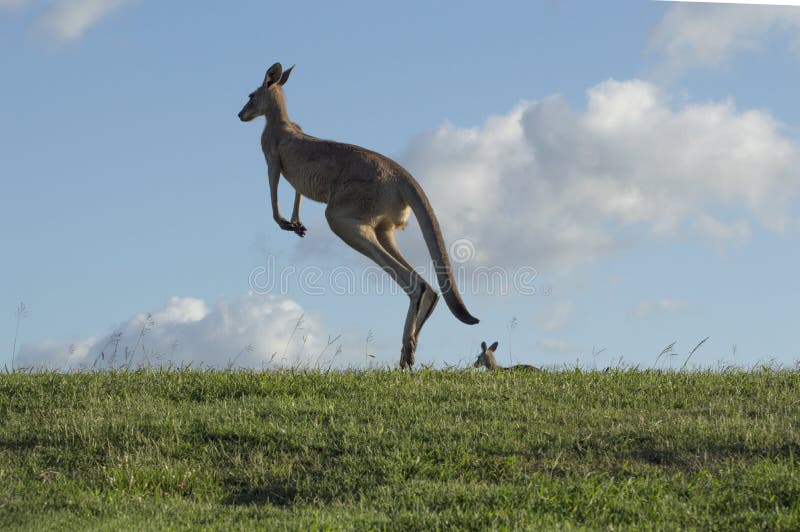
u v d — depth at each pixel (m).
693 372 23.88
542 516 13.35
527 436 17.14
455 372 23.59
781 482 14.35
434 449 16.56
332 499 15.00
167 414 18.97
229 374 23.09
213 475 16.12
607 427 17.72
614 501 13.91
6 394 21.09
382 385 21.45
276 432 17.55
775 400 20.02
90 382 22.00
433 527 12.99
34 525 13.75
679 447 16.50
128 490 15.49
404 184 24.47
